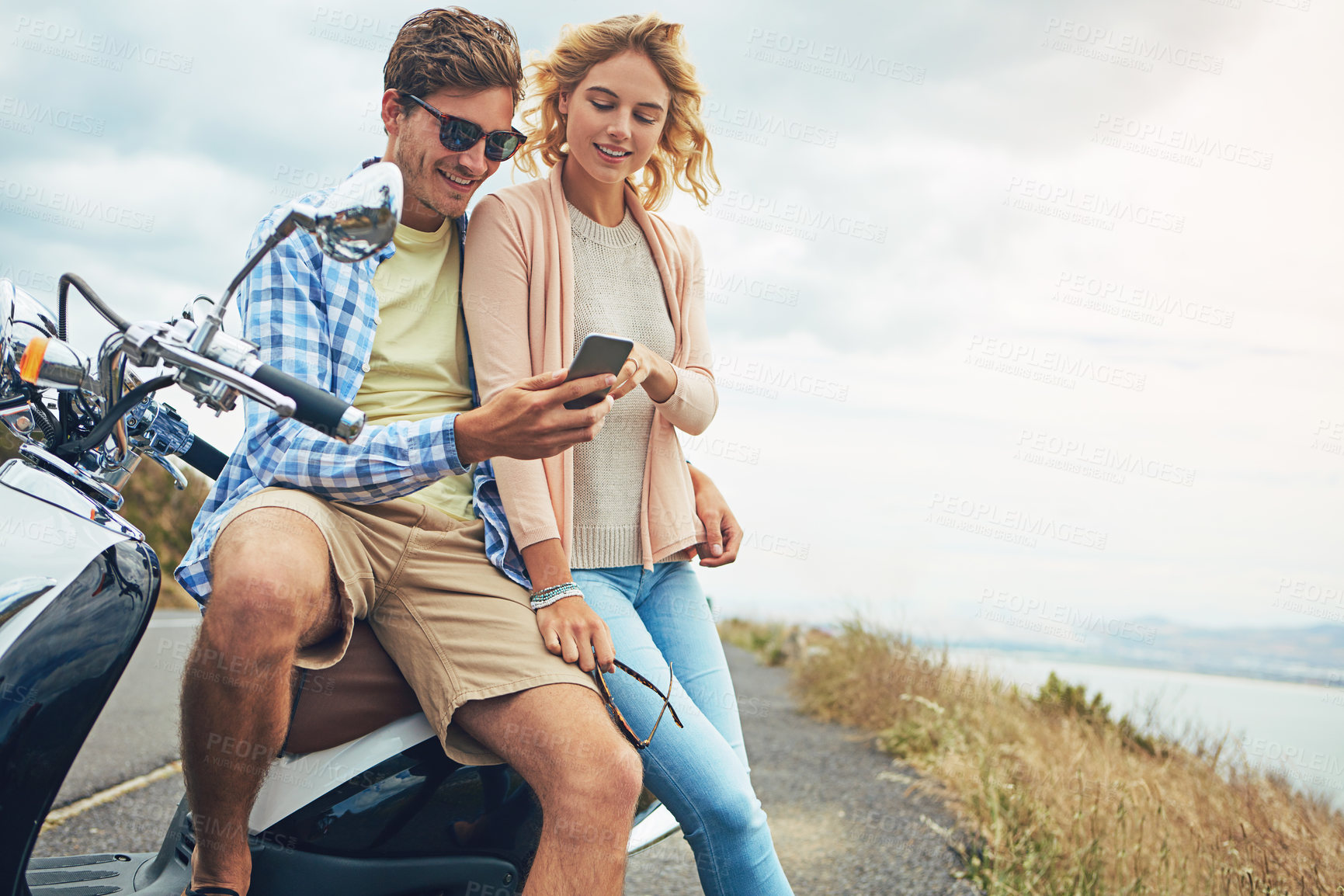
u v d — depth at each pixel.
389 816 1.37
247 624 1.19
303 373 1.41
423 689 1.39
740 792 1.50
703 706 1.78
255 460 1.41
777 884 1.52
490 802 1.42
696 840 1.51
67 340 1.36
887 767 4.29
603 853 1.26
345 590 1.34
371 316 1.53
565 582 1.50
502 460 1.55
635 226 1.91
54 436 1.34
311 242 1.48
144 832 2.89
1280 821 2.92
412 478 1.35
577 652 1.42
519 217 1.70
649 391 1.75
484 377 1.62
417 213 1.67
